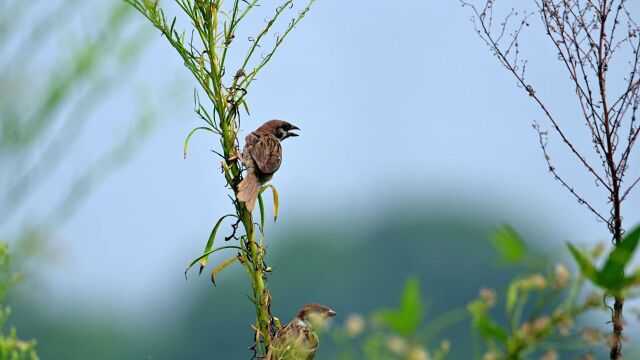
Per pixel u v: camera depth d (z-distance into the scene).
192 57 10.27
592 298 5.73
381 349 5.56
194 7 10.24
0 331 8.12
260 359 10.38
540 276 5.78
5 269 7.87
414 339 5.50
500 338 5.83
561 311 5.76
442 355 5.59
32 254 7.91
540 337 5.77
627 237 5.55
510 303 5.86
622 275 5.59
